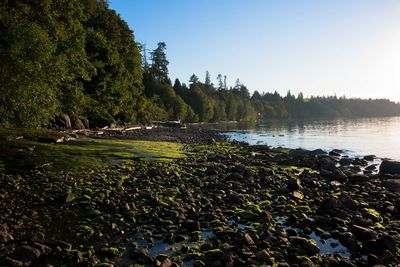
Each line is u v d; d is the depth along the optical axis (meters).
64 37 38.34
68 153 23.66
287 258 9.16
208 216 12.05
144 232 10.64
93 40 59.25
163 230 10.79
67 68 38.56
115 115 68.00
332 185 18.36
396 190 17.91
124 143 33.91
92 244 9.63
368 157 31.97
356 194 16.48
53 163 20.05
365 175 21.16
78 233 10.29
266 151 34.84
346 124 111.62
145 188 15.50
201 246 9.72
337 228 11.33
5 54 28.39
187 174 19.33
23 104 29.42
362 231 10.72
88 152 24.95
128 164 21.84
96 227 10.84
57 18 39.28
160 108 113.31
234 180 18.58
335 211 12.95
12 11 31.78
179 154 28.61
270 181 18.56
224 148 37.00
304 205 14.01
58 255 8.77
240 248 9.48
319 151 34.78
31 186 14.75
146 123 84.94
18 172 17.33
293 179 17.00
